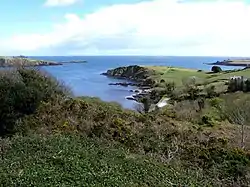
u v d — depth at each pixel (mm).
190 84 53938
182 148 17547
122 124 18656
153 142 17656
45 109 19000
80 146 15375
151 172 13812
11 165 12375
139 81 93625
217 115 28062
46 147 14578
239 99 34281
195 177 14867
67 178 11633
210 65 195625
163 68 108812
